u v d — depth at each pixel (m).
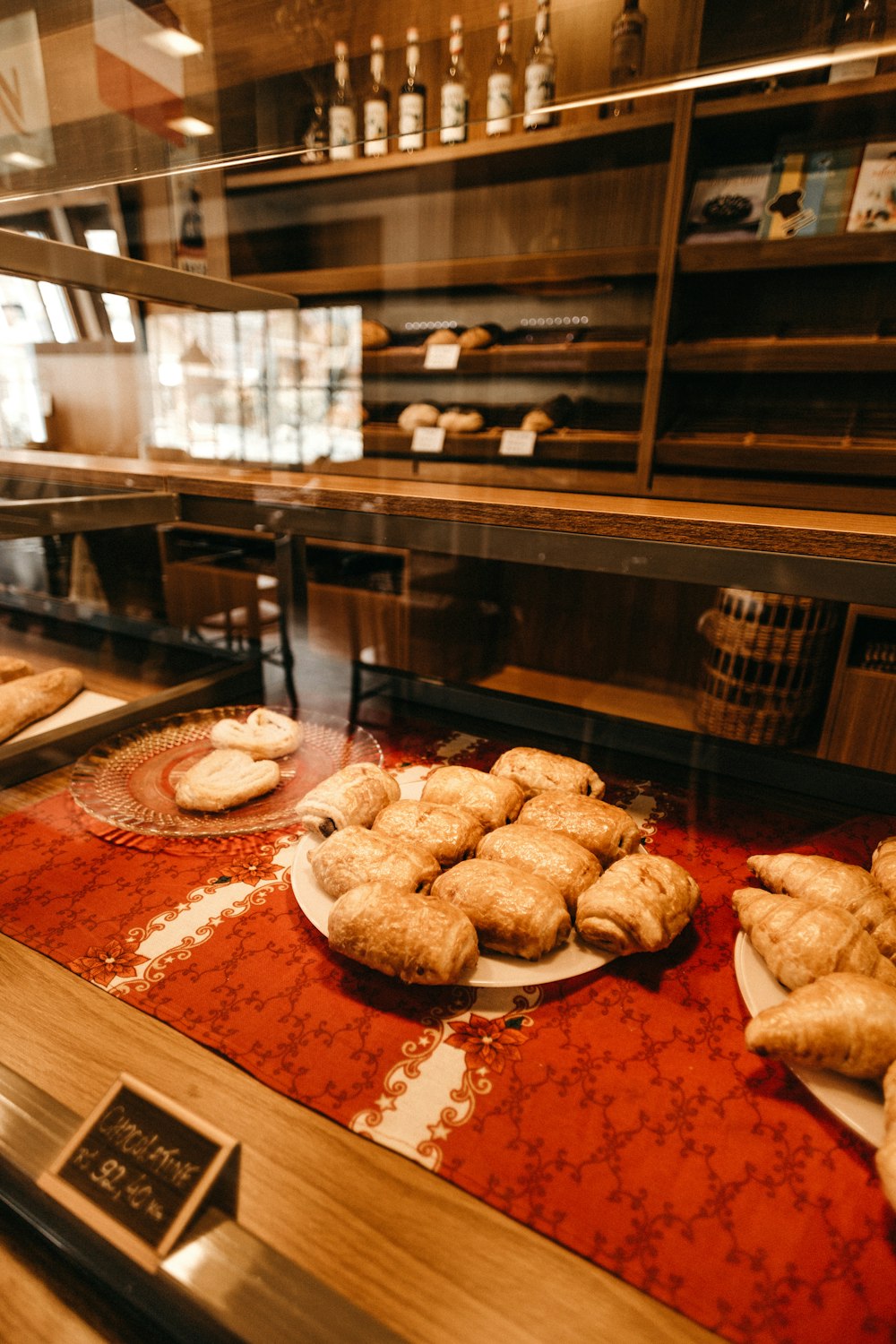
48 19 1.20
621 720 1.16
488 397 2.39
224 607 2.33
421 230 2.39
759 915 0.67
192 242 2.20
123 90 1.23
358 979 0.68
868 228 1.66
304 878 0.78
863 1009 0.53
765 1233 0.47
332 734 1.14
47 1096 0.56
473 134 1.80
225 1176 0.49
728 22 0.87
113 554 1.79
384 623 2.36
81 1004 0.65
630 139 1.85
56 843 0.89
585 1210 0.48
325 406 1.87
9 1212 0.60
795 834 0.91
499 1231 0.47
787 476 1.99
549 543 0.86
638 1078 0.58
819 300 1.92
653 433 1.96
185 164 1.34
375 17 1.60
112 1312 0.54
